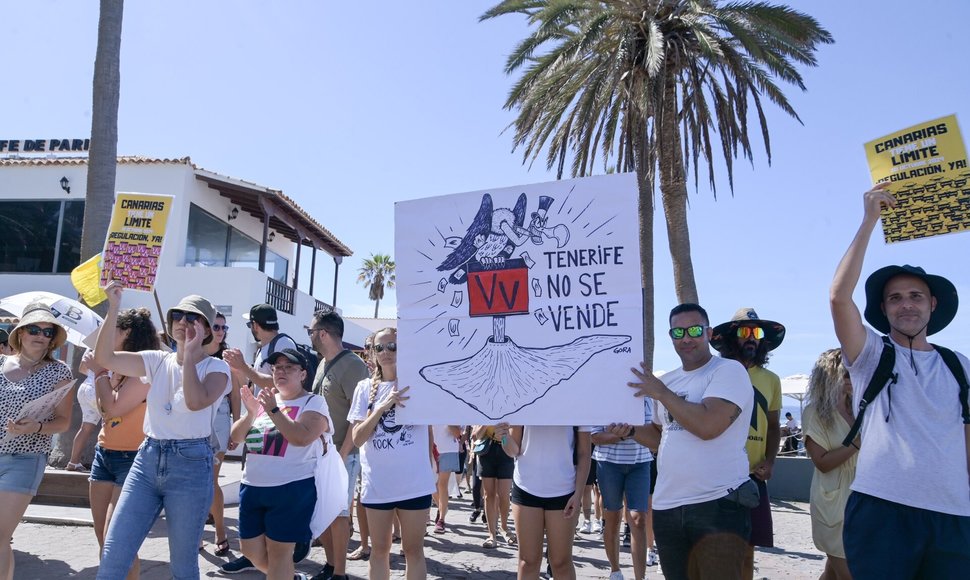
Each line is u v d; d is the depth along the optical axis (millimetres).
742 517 3387
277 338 5926
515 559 6664
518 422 3746
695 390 3572
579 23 13555
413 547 4242
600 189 3805
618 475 5555
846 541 3053
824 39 12602
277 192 16656
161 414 3738
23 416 4027
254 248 20406
